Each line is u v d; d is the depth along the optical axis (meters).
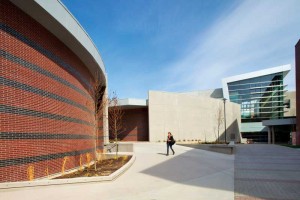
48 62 10.66
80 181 8.46
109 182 8.89
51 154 10.37
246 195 7.23
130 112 37.97
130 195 7.21
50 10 9.45
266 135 57.53
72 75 12.98
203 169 11.80
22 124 8.88
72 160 12.29
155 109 34.84
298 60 34.12
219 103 47.34
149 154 17.81
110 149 20.62
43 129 9.98
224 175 10.38
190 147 23.58
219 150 19.91
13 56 8.77
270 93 57.16
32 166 9.14
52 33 11.02
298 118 34.34
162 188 8.08
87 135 15.02
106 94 23.14
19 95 8.87
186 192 7.59
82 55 13.84
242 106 59.91
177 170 11.44
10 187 7.60
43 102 10.10
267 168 12.27
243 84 60.34
